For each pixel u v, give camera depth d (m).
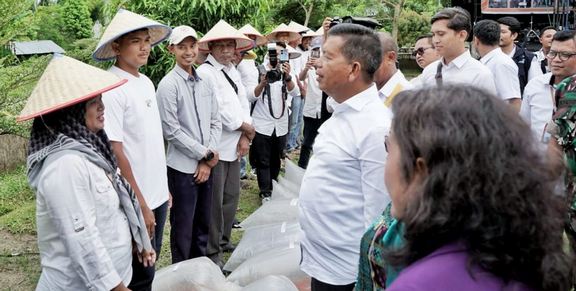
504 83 4.14
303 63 7.00
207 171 3.56
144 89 3.01
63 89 2.04
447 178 0.93
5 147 6.73
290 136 7.26
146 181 3.00
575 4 7.93
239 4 6.88
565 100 2.39
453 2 9.02
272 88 5.22
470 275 0.93
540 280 0.95
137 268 2.51
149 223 2.81
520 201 0.91
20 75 5.46
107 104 2.76
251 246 3.50
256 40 6.00
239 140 4.11
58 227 1.96
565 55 3.29
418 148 0.97
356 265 2.07
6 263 4.03
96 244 1.98
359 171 2.02
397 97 1.06
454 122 0.95
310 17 13.36
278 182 5.12
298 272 3.02
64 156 1.96
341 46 2.04
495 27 4.29
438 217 0.94
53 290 2.06
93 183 2.02
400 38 15.52
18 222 4.87
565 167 1.01
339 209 2.05
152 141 3.02
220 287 2.87
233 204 4.14
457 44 3.76
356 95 2.05
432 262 0.96
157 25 2.94
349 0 14.17
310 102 5.98
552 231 0.95
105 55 3.00
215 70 4.00
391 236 1.35
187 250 3.61
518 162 0.92
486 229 0.92
